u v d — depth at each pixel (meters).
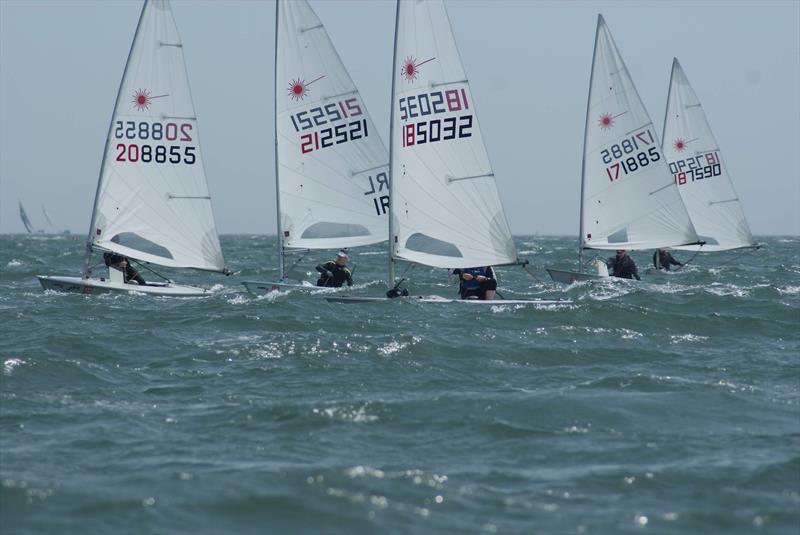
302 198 127.06
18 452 48.34
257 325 92.12
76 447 49.34
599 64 144.50
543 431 52.91
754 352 79.25
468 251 103.19
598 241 145.62
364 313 99.25
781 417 56.41
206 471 45.09
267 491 42.22
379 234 129.00
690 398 60.06
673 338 85.62
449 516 39.94
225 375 68.12
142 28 116.00
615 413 56.47
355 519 39.59
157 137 117.12
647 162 145.25
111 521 38.88
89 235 117.12
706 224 196.25
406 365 71.12
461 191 102.38
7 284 150.00
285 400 59.69
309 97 126.38
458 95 101.62
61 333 85.75
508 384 65.75
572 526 38.97
